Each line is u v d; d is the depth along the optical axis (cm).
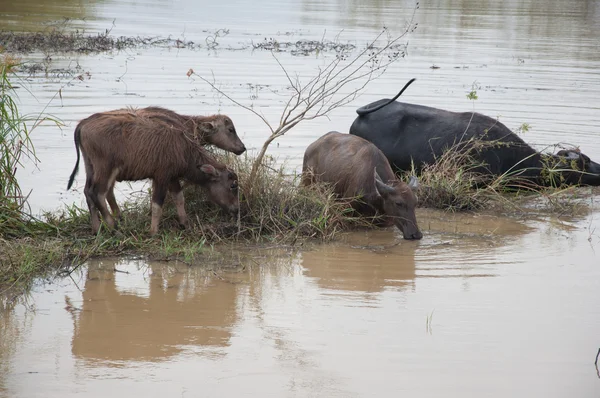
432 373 2219
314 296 2805
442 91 6366
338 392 2098
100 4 11844
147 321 2544
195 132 3419
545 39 9850
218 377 2170
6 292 2755
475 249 3406
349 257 3262
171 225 3425
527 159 4375
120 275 2956
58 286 2827
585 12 13238
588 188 4531
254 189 3541
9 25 8794
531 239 3575
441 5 13562
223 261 3156
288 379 2167
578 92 6538
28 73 6381
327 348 2370
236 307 2686
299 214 3569
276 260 3197
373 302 2756
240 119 5309
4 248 3036
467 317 2631
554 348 2400
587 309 2722
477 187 4262
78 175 4159
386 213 3547
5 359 2245
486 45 9181
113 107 5344
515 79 7050
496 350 2378
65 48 7619
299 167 4359
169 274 2991
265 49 8156
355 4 13450
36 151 4534
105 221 3231
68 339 2394
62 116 5088
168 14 11119
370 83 6619
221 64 7244
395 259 3247
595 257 3319
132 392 2070
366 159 3659
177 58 7481
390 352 2350
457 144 4275
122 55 7519
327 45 8531
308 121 5397
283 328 2516
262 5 12962
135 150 3130
